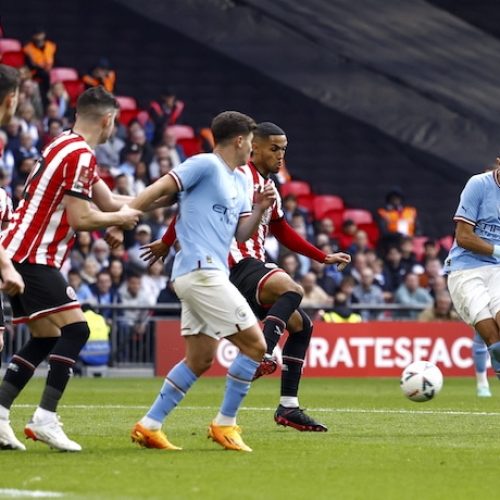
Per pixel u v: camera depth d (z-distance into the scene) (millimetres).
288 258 71875
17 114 75188
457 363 69562
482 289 34938
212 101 99938
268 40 103875
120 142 79438
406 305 71000
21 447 27812
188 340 27922
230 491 21594
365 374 68812
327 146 100438
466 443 30656
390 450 28578
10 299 28016
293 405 33812
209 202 27375
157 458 26234
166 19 101375
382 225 85000
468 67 104312
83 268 69938
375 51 104625
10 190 72688
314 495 21297
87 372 68125
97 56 98250
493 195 34875
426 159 100562
